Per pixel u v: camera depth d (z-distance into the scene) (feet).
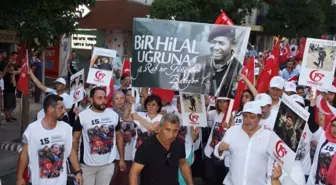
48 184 16.20
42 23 28.45
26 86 28.37
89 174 19.16
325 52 21.43
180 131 21.49
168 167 13.73
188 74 18.37
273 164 14.66
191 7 62.08
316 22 113.80
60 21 30.19
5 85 39.96
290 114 13.42
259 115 15.43
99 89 19.07
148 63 18.63
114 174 21.99
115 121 19.48
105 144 19.06
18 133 36.32
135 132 21.54
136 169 13.65
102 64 25.18
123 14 70.79
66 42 64.95
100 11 71.92
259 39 143.54
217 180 22.39
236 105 21.76
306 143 17.71
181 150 14.28
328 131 16.19
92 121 18.93
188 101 20.88
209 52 18.15
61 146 16.44
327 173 15.87
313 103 20.03
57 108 16.12
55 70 66.80
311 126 19.52
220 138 21.79
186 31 18.29
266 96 18.03
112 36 75.72
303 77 21.89
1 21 26.99
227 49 18.01
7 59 41.27
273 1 116.67
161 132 13.61
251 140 15.67
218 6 64.44
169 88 18.53
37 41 31.63
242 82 22.06
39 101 51.90
